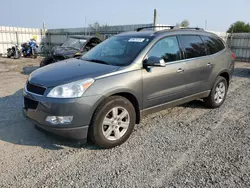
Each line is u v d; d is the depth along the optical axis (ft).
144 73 11.47
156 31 13.46
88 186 8.08
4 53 57.31
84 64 11.91
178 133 12.49
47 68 11.95
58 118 9.39
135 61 11.38
